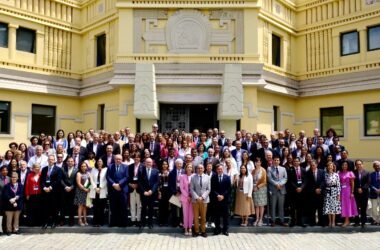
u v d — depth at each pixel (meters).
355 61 20.06
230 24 18.64
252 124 18.28
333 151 14.55
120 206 12.66
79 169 12.96
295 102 22.06
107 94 20.05
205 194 11.93
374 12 19.34
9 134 18.95
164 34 18.50
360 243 11.12
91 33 21.28
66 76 21.16
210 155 13.12
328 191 12.84
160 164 13.70
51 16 20.62
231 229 12.57
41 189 12.74
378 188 13.20
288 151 13.77
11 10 19.00
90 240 11.34
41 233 12.27
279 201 12.97
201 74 18.09
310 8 21.77
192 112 19.08
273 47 20.92
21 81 19.27
